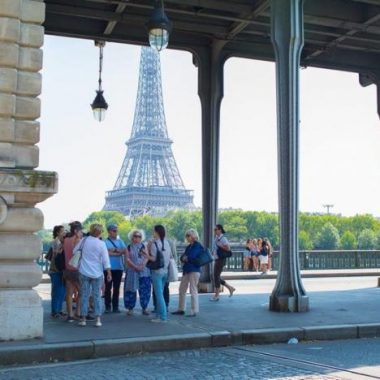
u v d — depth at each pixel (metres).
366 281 28.03
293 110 15.00
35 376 8.46
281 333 11.69
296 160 15.01
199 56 20.66
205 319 13.12
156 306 13.17
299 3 15.29
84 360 9.77
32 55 11.01
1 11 10.77
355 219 122.44
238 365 9.20
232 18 18.33
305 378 8.18
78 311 13.08
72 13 17.89
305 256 36.66
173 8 18.06
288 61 15.08
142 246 14.13
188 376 8.38
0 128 10.69
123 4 17.31
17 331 10.27
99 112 19.70
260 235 110.38
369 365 9.13
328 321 12.93
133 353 10.30
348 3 19.12
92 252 11.99
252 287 23.33
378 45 21.91
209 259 13.94
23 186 10.49
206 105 20.56
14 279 10.45
